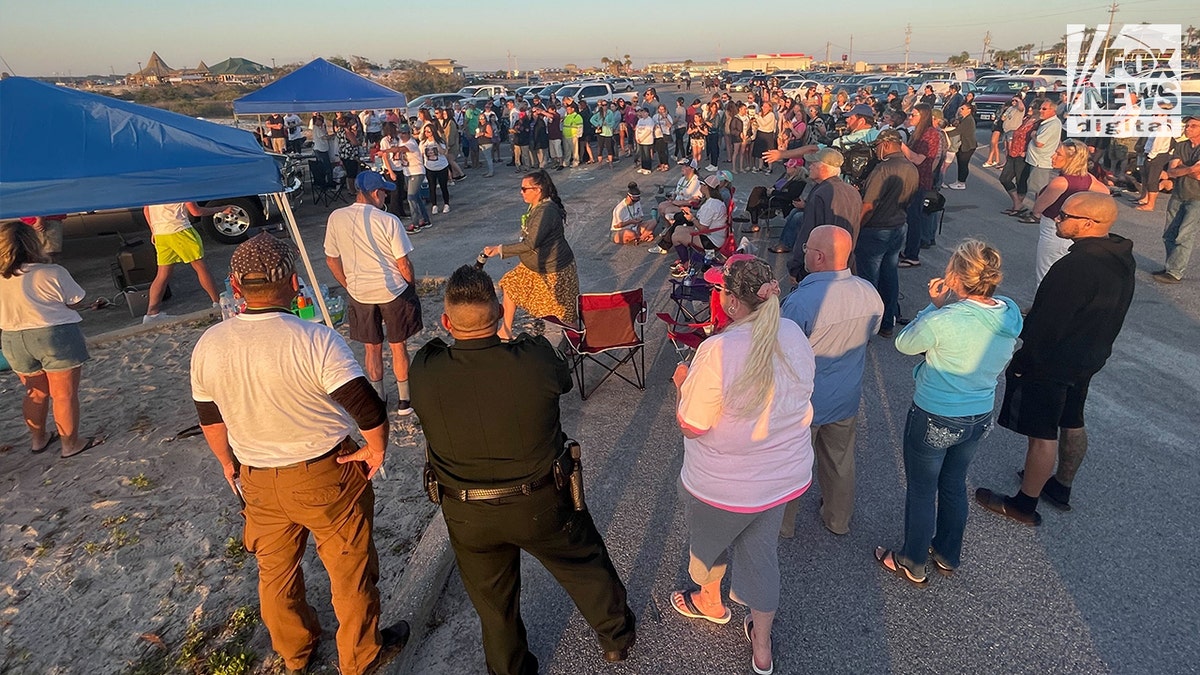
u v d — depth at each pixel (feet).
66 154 10.66
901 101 62.80
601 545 8.41
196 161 11.64
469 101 76.95
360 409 7.54
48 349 13.69
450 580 10.93
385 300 14.58
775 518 7.91
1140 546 10.87
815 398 9.89
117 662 9.32
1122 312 10.03
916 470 9.54
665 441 14.66
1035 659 8.87
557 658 9.20
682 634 9.50
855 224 16.66
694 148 50.98
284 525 7.96
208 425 7.82
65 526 12.27
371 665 8.84
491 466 7.16
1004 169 34.81
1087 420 14.74
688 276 20.89
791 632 9.45
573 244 31.53
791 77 139.33
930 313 8.88
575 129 55.62
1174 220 22.79
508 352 7.07
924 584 10.18
